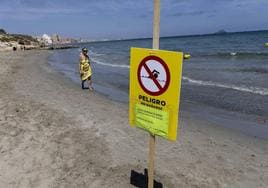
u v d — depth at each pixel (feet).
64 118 30.68
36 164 20.53
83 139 24.98
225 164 21.18
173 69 12.44
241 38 314.55
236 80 56.03
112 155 22.00
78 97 42.80
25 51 230.27
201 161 21.54
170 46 248.93
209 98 42.88
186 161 21.47
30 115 31.42
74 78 65.36
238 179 19.12
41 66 96.37
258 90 45.98
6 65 95.09
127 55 159.22
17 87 49.80
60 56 164.14
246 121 31.81
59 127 27.78
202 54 133.39
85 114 32.63
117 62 111.55
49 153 22.16
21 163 20.63
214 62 94.68
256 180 19.04
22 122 28.96
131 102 14.53
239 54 117.19
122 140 24.95
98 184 18.20
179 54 12.14
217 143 25.30
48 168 20.02
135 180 18.60
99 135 25.99
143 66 13.53
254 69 70.08
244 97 42.29
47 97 41.70
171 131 13.10
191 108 38.11
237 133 28.07
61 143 24.02
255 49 151.02
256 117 33.01
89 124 28.99
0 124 28.19
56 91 47.21
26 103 36.83
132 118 14.70
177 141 25.35
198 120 32.68
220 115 34.40
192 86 52.44
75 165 20.44
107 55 168.35
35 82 56.80
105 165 20.49
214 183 18.54
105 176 19.07
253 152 23.49
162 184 18.33
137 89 14.08
